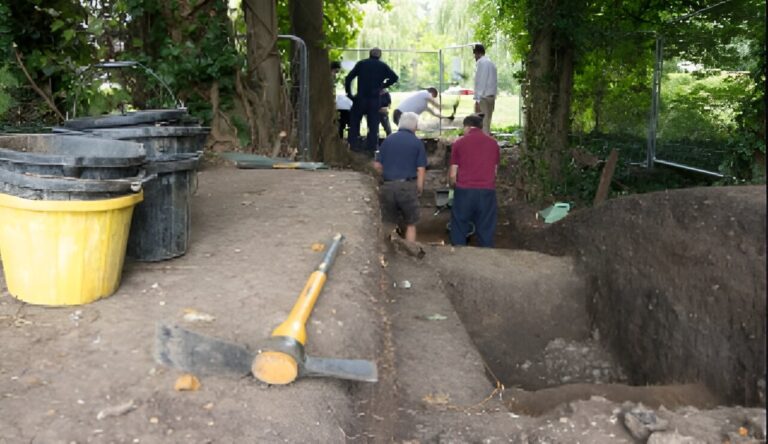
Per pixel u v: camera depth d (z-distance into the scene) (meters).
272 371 2.89
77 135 4.48
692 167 12.07
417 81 32.59
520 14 12.99
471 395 4.44
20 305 3.48
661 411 3.97
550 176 12.38
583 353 6.89
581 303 7.35
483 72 14.22
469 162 9.64
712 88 11.34
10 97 7.70
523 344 7.06
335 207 5.89
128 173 3.63
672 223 6.15
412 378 4.56
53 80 8.41
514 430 3.90
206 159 8.52
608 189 11.62
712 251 5.53
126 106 9.10
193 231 5.01
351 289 3.99
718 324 5.34
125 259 4.24
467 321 7.07
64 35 8.09
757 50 9.63
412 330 5.35
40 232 3.37
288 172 7.96
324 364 3.04
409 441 3.74
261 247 4.63
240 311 3.51
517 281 7.33
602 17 13.22
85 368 2.90
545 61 12.47
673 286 5.95
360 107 15.09
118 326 3.29
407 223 9.42
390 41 33.22
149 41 9.30
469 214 9.79
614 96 13.91
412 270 6.90
